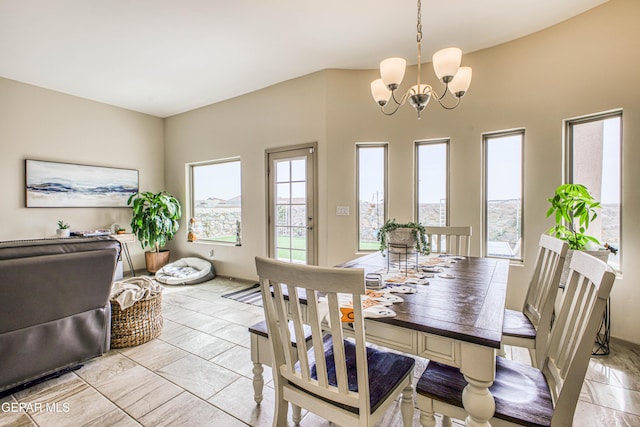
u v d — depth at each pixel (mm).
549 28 2859
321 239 3875
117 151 4973
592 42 2609
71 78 3914
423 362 2236
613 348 2400
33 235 4074
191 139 5230
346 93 3752
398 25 2793
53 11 2568
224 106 4770
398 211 3666
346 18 2688
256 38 3012
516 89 3053
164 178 5637
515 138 3166
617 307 2488
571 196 2492
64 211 4363
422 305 1297
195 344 2547
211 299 3766
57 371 2004
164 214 4891
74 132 4477
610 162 2613
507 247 3223
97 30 2861
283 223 4242
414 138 3578
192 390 1911
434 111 3486
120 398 1832
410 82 3598
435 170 3596
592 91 2621
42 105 4164
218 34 2939
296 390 1223
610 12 2510
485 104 3221
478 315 1178
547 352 1302
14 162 3930
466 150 3332
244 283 4539
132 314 2504
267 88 4285
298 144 4016
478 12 2611
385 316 1170
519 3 2502
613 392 1849
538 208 2967
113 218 4883
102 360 2273
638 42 2387
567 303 1264
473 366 1010
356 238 3814
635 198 2410
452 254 2760
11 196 3902
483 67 3227
